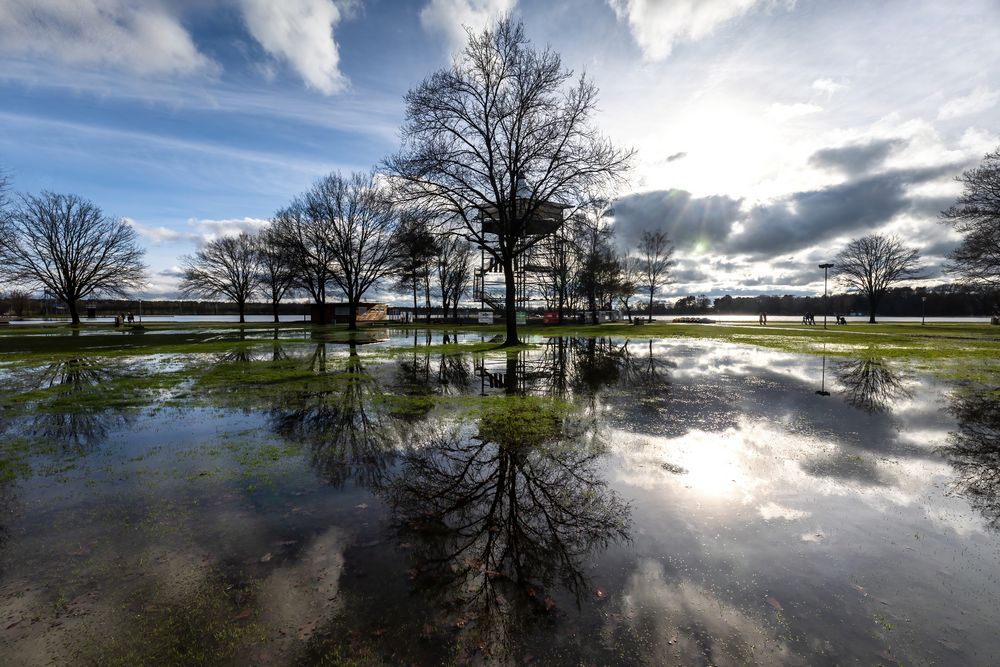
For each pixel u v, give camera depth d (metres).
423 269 54.62
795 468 5.28
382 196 35.09
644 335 30.98
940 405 8.55
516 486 4.80
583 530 3.85
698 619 2.74
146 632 2.65
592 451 5.93
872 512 4.16
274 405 8.73
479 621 2.73
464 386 10.83
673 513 4.16
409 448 6.09
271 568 3.29
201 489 4.73
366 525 3.95
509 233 20.81
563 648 2.51
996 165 29.94
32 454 5.86
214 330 38.34
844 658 2.43
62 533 3.80
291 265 42.88
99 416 7.85
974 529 3.83
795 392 9.92
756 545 3.59
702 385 10.88
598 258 46.38
